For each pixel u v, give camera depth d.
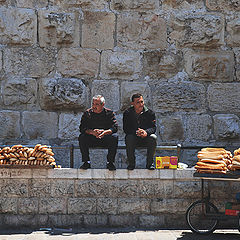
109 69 14.23
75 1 14.26
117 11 14.42
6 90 13.91
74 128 14.02
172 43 14.50
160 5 14.55
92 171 11.53
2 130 13.82
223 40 14.62
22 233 10.83
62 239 10.09
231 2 14.66
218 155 10.84
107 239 10.11
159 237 10.38
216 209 11.00
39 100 14.04
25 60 14.02
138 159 13.95
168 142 14.20
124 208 11.52
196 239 10.28
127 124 12.02
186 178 11.59
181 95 14.30
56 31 14.11
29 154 11.27
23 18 14.04
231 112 14.48
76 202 11.48
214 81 14.53
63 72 14.12
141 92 14.20
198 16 14.49
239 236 10.65
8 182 11.44
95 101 11.73
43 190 11.46
